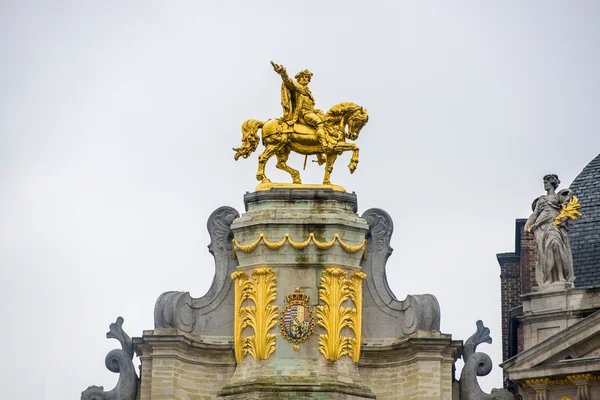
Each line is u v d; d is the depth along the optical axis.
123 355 95.50
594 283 99.44
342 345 94.44
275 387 93.25
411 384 94.69
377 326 95.94
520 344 103.06
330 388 93.19
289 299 94.75
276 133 97.31
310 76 98.38
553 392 91.94
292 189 96.31
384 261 96.81
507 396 94.44
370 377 95.44
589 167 105.12
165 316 94.75
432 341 94.12
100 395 95.12
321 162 97.88
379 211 97.19
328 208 96.00
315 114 97.81
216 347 95.56
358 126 97.69
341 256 95.44
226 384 94.56
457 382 95.38
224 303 96.38
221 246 97.06
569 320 93.62
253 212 96.19
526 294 94.94
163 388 94.12
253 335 94.75
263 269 95.00
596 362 90.06
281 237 95.31
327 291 94.88
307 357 94.31
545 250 94.94
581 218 102.25
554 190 96.12
